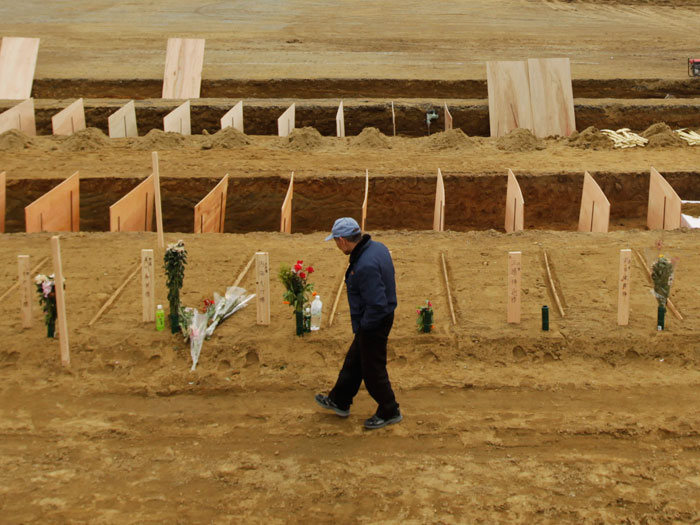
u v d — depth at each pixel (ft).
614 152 53.26
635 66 84.43
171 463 20.29
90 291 28.60
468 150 53.98
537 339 25.17
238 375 24.09
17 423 21.83
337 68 82.84
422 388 23.47
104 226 47.24
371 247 20.24
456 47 94.84
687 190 48.16
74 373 24.04
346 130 69.00
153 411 22.47
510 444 20.94
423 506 18.67
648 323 25.94
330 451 20.77
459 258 31.63
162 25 106.83
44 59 86.89
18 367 24.32
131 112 63.82
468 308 27.22
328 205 47.91
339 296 28.12
